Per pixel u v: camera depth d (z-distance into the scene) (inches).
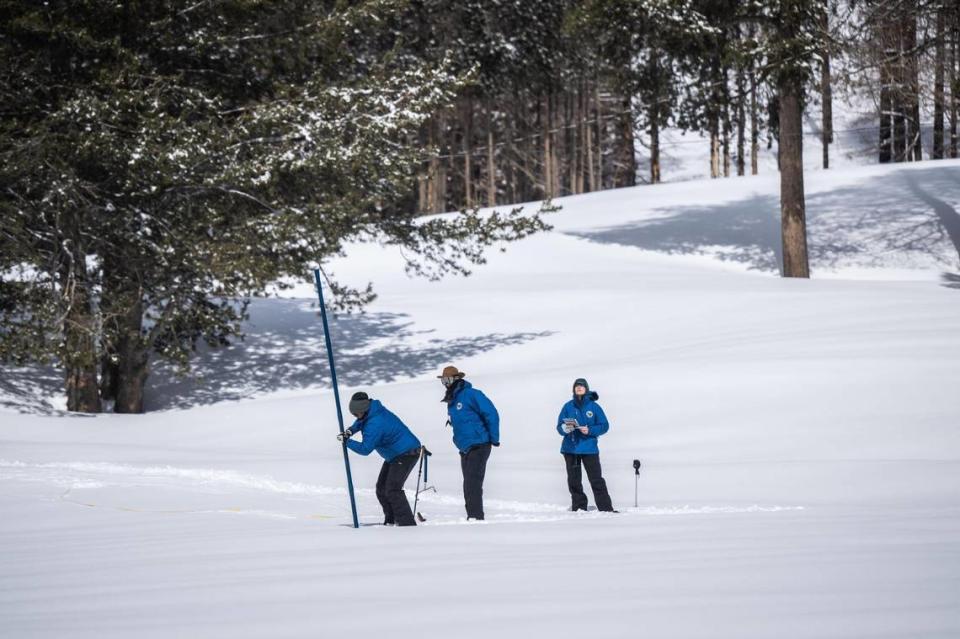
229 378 3014.3
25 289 2477.9
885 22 3722.9
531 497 1353.3
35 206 2482.8
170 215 2650.1
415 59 3826.3
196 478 1471.5
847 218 4574.3
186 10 2593.5
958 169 5211.6
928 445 1546.5
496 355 2856.8
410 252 4571.9
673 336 2723.9
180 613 469.4
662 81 3720.5
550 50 4734.3
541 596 476.1
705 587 487.5
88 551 773.9
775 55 3422.7
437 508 1237.1
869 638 360.8
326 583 541.0
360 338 3243.1
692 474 1435.8
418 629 410.3
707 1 3553.2
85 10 2460.6
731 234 4554.6
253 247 2564.0
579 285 3617.1
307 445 1942.7
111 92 2433.6
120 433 2149.4
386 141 2669.8
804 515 978.7
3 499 1234.6
